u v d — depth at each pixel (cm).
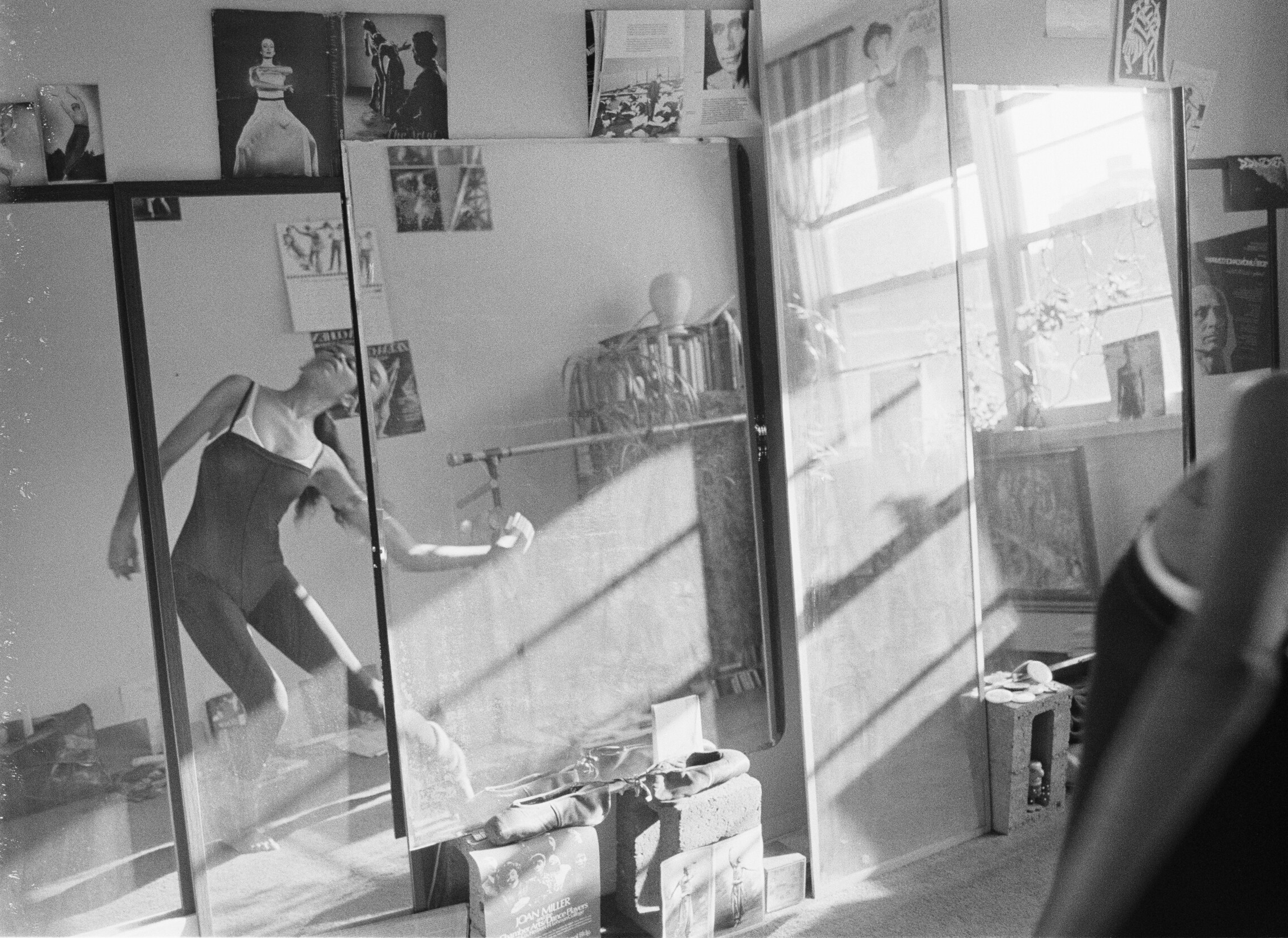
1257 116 420
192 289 270
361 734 288
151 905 270
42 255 258
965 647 344
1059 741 351
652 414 304
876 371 326
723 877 296
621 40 298
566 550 293
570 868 286
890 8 326
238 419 275
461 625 281
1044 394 364
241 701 277
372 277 272
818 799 317
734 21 308
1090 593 373
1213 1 407
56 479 261
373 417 272
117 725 267
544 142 290
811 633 316
